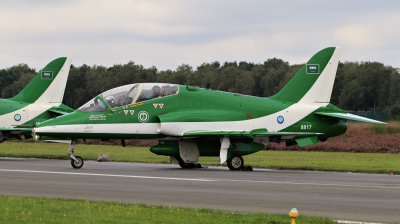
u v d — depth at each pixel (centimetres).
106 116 7512
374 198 4488
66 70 10812
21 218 3406
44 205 3841
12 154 10031
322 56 8400
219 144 7888
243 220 3438
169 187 5003
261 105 8062
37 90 10625
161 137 7731
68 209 3697
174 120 7562
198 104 7819
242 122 7881
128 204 3947
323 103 8388
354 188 5147
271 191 4822
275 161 9231
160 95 7750
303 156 10694
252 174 6612
